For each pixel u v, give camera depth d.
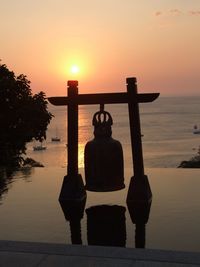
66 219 6.33
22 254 4.26
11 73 13.20
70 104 7.50
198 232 5.56
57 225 6.06
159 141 139.88
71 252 4.26
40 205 7.18
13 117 13.05
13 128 13.18
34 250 4.34
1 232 5.79
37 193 8.11
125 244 5.21
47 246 4.43
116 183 7.07
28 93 13.43
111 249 4.28
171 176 9.52
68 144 7.54
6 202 7.43
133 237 5.44
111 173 7.01
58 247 4.39
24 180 9.55
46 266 3.99
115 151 7.00
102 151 6.96
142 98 7.13
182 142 135.12
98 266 3.93
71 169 7.52
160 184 8.60
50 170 11.00
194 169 10.47
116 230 5.74
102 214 6.52
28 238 5.55
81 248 4.34
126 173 10.05
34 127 13.53
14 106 13.11
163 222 6.04
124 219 6.22
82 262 4.03
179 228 5.75
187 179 9.09
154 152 100.56
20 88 13.20
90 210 6.78
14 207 7.08
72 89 7.46
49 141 156.50
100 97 7.30
